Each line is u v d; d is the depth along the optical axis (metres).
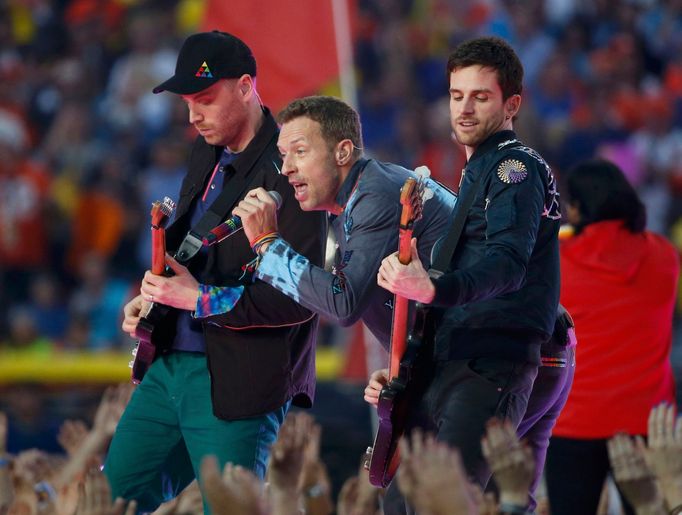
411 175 13.32
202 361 13.77
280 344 13.53
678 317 36.22
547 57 45.47
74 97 44.81
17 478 12.44
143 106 43.88
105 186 41.19
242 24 20.67
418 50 45.91
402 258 11.47
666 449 10.59
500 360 12.33
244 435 13.41
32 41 47.44
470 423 12.13
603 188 16.77
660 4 48.12
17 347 36.03
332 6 20.77
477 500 9.35
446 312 12.49
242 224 13.00
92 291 38.03
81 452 14.80
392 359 12.51
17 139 41.97
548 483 16.73
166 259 13.36
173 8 47.78
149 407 13.91
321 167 13.01
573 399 16.56
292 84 20.72
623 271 16.62
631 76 45.69
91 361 29.80
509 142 12.54
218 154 14.30
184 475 14.23
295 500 10.09
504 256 11.73
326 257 13.73
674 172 42.50
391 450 12.64
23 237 39.66
